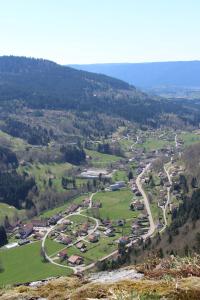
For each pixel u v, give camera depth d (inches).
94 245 5757.9
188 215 5044.3
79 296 469.1
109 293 461.1
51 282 542.9
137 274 554.6
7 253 5728.3
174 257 567.8
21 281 4726.9
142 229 6141.7
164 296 422.9
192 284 445.1
